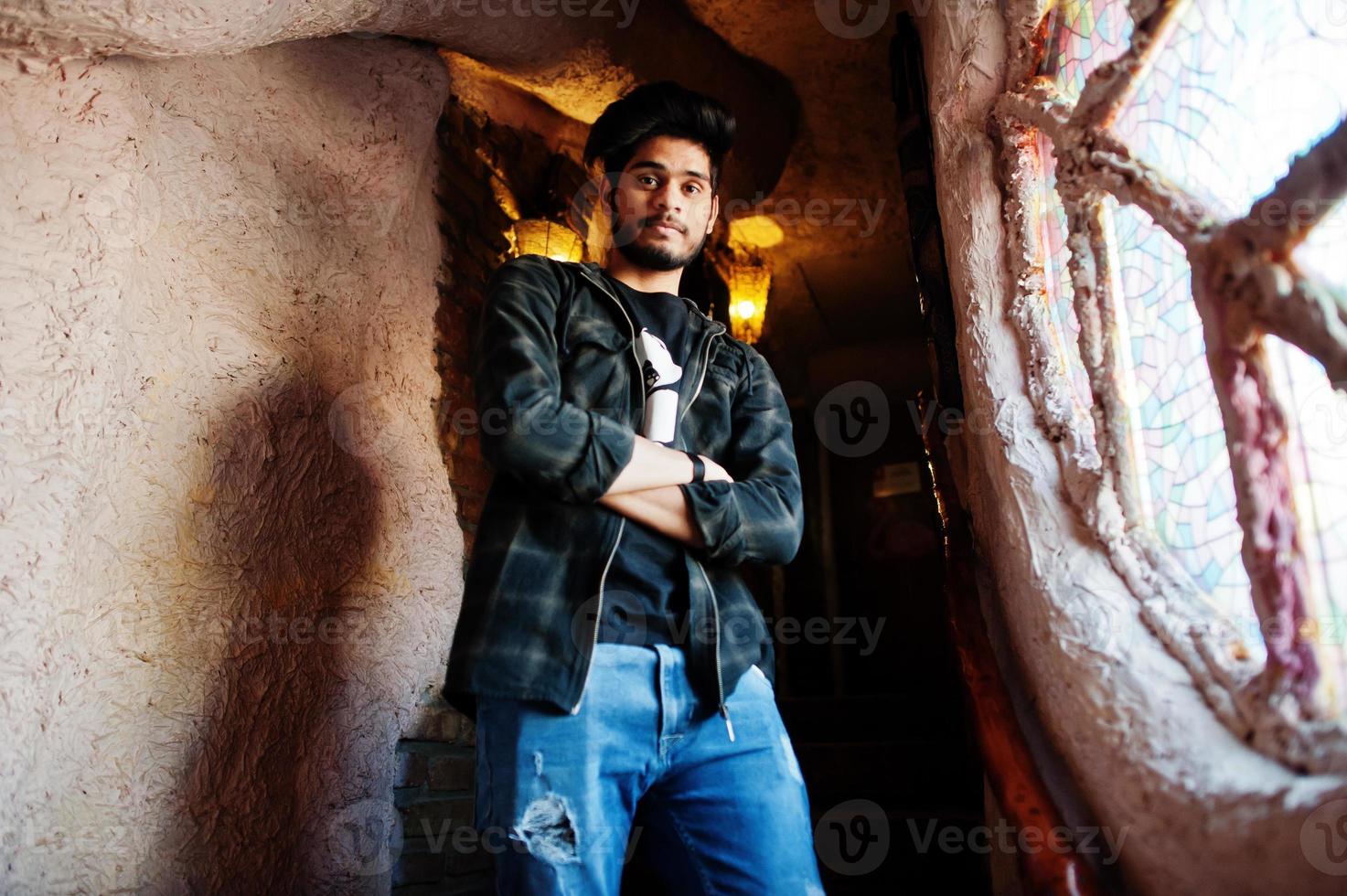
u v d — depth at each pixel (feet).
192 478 4.93
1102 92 3.93
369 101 6.94
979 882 7.14
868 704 11.28
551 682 3.70
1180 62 3.84
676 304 4.81
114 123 4.52
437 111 7.64
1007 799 4.09
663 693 3.89
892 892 8.04
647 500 4.03
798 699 11.55
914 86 6.75
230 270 5.46
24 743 3.84
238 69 5.78
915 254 6.40
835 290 17.24
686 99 4.89
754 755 4.09
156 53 4.55
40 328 4.07
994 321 5.01
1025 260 4.93
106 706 4.30
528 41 8.09
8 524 3.87
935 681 19.43
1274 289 2.93
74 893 4.06
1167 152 3.95
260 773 5.16
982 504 5.12
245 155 5.74
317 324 6.14
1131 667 3.76
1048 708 4.29
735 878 3.97
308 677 5.63
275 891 5.17
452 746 7.18
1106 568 4.12
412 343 7.30
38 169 4.21
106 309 4.32
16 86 4.24
